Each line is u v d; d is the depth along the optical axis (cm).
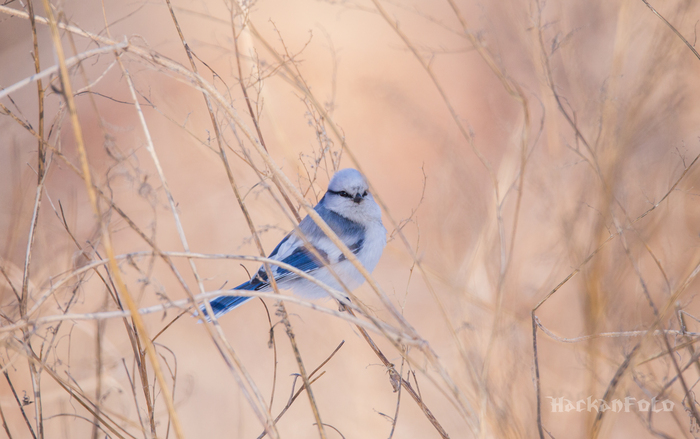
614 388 612
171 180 1495
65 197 1348
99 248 657
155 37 1488
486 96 1628
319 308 513
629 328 790
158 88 972
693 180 941
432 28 1828
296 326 1216
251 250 1359
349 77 1702
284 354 1185
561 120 1122
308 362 1162
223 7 1428
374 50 1809
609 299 820
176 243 1402
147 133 555
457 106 1647
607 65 1114
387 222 1457
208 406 1077
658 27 1024
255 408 508
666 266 864
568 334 943
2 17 696
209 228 1446
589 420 733
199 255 525
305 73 1537
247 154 614
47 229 1015
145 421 684
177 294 1304
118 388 794
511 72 1135
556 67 1116
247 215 632
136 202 1312
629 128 972
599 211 866
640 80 1014
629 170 981
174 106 981
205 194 1497
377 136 1716
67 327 926
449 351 933
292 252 971
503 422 686
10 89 454
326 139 766
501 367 759
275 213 913
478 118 1578
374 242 997
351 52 1803
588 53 1145
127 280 1230
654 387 676
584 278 856
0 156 1230
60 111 609
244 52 765
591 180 959
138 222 1348
